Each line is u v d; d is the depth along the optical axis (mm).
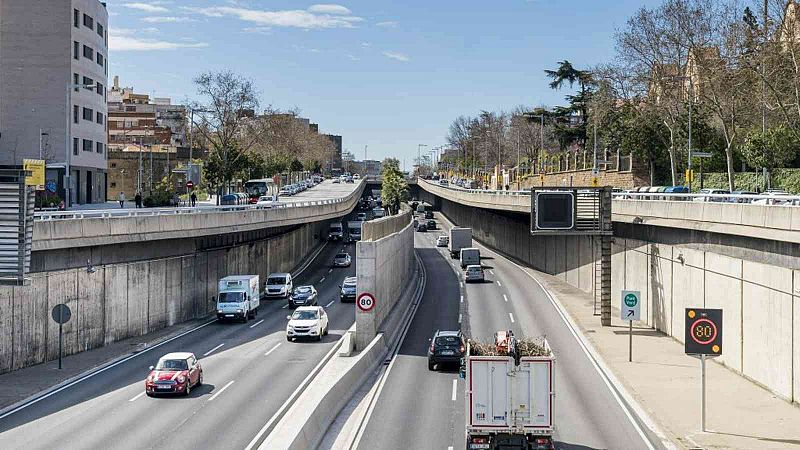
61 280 37125
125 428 24938
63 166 77438
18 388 30625
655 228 45906
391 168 170375
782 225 28797
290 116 171250
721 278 35500
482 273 71562
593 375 33719
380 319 45188
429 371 35125
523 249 91062
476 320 49969
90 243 38594
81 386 31766
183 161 138750
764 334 30766
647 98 80000
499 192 90375
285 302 62312
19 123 83812
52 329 36562
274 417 26312
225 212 54438
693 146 82375
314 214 79188
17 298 33969
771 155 66062
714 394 29734
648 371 34031
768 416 26531
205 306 55250
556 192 44469
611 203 47281
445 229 140875
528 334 44469
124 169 133750
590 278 62156
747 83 65125
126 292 43156
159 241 47562
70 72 84625
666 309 43656
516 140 171125
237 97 102500
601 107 83688
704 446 22922
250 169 133125
